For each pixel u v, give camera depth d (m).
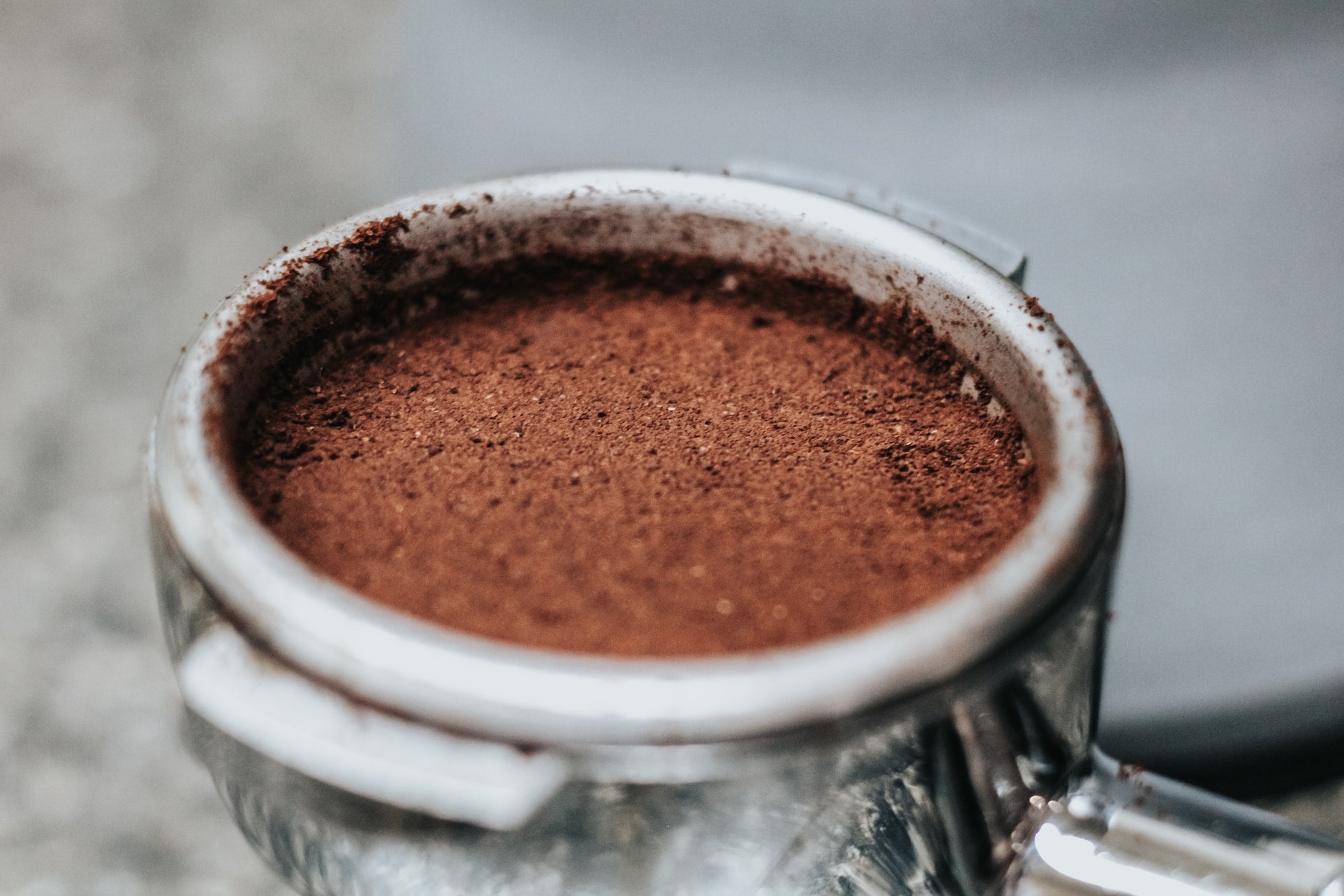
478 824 0.20
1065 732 0.22
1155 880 0.22
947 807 0.21
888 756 0.20
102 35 0.80
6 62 0.77
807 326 0.26
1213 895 0.21
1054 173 0.31
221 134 0.71
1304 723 0.34
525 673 0.20
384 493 0.23
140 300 0.58
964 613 0.21
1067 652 0.21
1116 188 0.31
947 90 0.31
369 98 0.73
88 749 0.40
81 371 0.54
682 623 0.22
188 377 0.23
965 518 0.23
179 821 0.38
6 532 0.47
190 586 0.21
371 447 0.24
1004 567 0.21
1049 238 0.31
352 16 0.82
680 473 0.24
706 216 0.26
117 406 0.53
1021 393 0.23
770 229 0.25
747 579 0.22
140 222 0.63
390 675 0.20
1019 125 0.31
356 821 0.21
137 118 0.72
